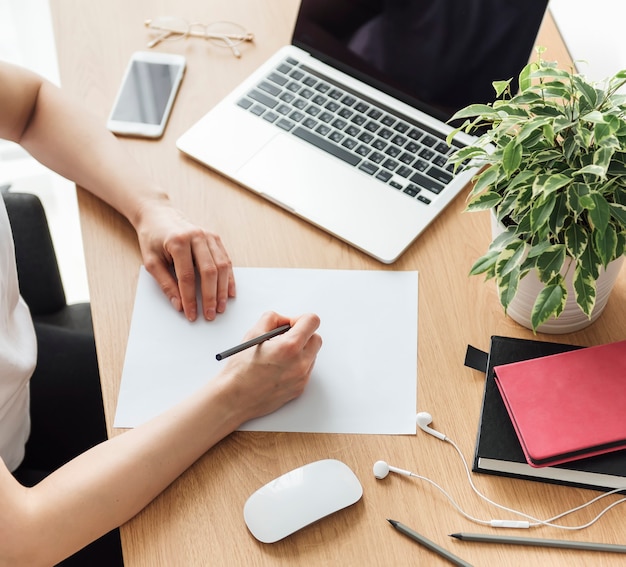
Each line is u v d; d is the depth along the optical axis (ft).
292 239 3.14
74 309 3.94
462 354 2.80
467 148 2.66
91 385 3.62
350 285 3.00
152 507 2.47
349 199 3.18
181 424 2.52
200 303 2.96
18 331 3.22
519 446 2.49
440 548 2.35
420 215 3.12
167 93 3.59
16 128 3.37
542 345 2.73
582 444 2.38
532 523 2.40
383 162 3.27
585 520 2.41
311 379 2.74
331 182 3.23
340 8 3.47
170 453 2.48
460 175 3.21
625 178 2.38
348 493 2.42
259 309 2.93
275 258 3.08
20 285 3.77
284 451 2.58
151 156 3.41
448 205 3.20
